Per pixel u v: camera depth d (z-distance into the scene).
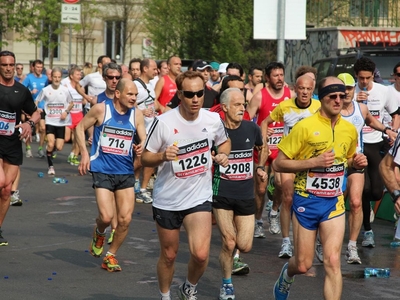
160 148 8.81
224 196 10.03
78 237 13.80
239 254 12.21
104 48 61.91
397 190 8.48
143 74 18.33
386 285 10.62
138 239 13.70
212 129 8.88
